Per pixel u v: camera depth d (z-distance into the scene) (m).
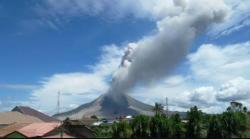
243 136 100.50
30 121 129.62
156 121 97.88
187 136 99.38
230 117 102.19
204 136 100.50
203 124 103.31
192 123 100.81
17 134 86.44
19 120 125.94
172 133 97.88
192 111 103.12
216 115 103.19
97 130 103.19
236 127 101.88
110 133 98.94
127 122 98.50
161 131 97.00
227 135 99.81
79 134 92.56
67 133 90.31
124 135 95.75
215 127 99.94
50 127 93.00
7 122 121.50
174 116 106.69
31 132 88.00
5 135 89.00
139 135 96.25
